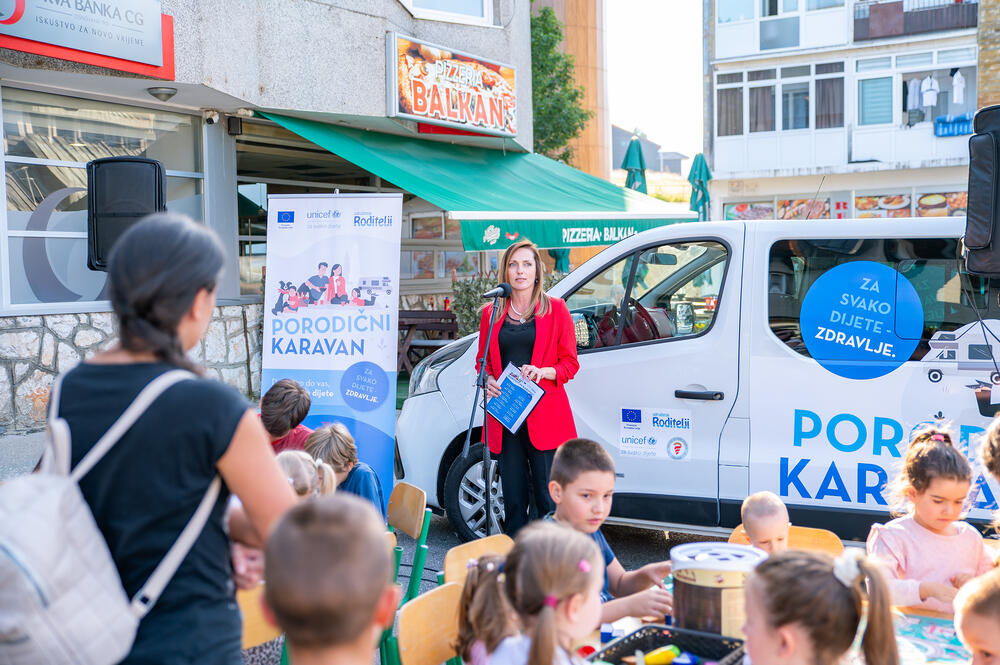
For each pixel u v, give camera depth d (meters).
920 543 3.25
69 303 9.41
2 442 8.39
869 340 5.03
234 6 9.89
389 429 6.62
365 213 6.74
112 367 1.89
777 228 5.30
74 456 1.83
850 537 5.01
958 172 28.05
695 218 13.63
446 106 12.29
